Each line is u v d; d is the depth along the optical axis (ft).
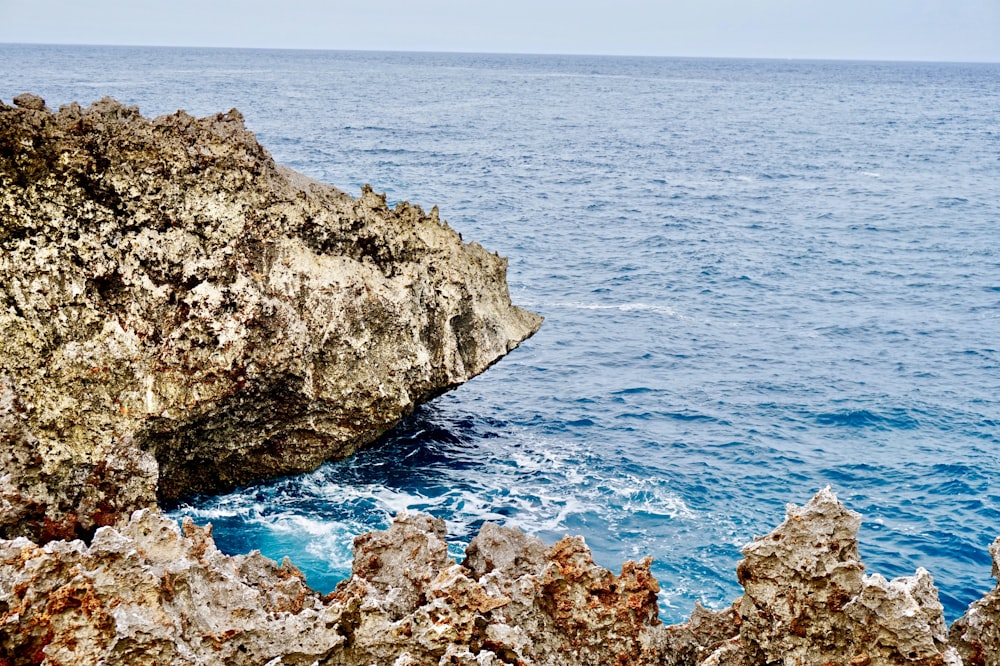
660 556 105.40
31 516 82.53
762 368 166.61
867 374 163.94
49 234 100.37
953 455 132.26
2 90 604.08
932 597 58.34
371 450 127.34
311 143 436.76
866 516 115.65
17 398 88.22
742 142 537.65
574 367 165.48
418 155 421.18
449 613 58.95
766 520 114.32
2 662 52.47
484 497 117.08
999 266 241.96
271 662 56.18
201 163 108.27
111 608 53.36
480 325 128.36
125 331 101.65
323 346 112.16
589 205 322.55
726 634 69.77
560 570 66.18
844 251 258.57
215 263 106.32
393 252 119.65
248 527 107.86
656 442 135.03
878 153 490.08
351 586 66.33
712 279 226.79
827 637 59.52
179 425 104.58
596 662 64.75
